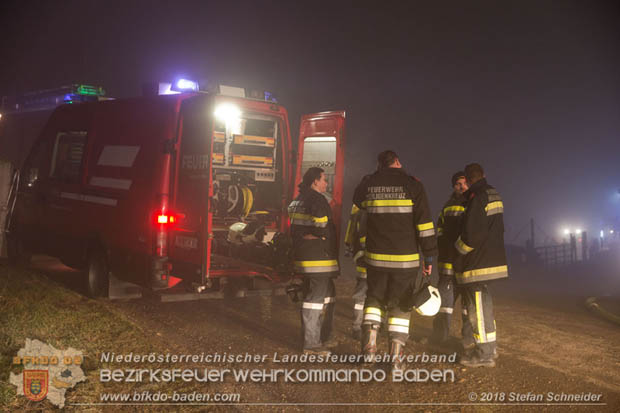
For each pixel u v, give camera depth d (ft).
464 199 18.29
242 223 22.56
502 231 16.55
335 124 22.04
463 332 17.87
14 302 19.81
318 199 16.88
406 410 13.10
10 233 30.42
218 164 23.06
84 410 12.05
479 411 13.10
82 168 25.25
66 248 25.79
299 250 17.16
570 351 18.53
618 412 13.19
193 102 20.36
